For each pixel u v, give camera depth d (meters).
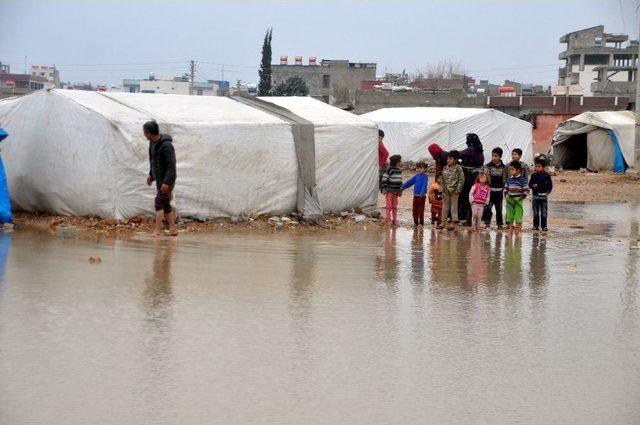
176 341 8.60
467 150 20.03
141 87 101.38
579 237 18.64
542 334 9.41
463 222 20.44
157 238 15.70
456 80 97.81
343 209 20.31
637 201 29.12
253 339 8.78
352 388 7.32
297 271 12.87
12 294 10.49
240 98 20.70
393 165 19.42
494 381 7.64
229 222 17.97
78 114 16.77
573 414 6.84
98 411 6.59
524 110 71.81
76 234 15.73
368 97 73.56
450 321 9.89
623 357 8.55
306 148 19.03
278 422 6.47
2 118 18.28
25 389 7.04
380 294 11.34
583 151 49.47
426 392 7.27
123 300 10.34
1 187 16.36
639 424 6.65
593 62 108.00
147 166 16.64
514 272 13.55
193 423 6.40
